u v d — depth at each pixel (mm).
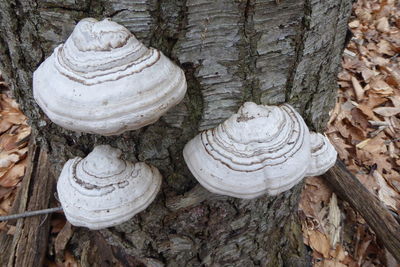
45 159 842
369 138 1060
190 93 487
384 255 808
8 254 730
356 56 1371
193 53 455
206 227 621
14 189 882
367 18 1588
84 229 783
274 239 727
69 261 768
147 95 405
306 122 572
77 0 428
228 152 458
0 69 544
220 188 454
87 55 404
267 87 500
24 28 465
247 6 432
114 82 398
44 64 442
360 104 1168
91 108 395
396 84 1252
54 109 406
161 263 685
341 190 853
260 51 466
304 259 767
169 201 573
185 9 428
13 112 1057
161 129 508
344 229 867
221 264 694
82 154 565
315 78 529
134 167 492
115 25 415
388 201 904
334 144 1027
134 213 478
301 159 462
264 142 457
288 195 631
